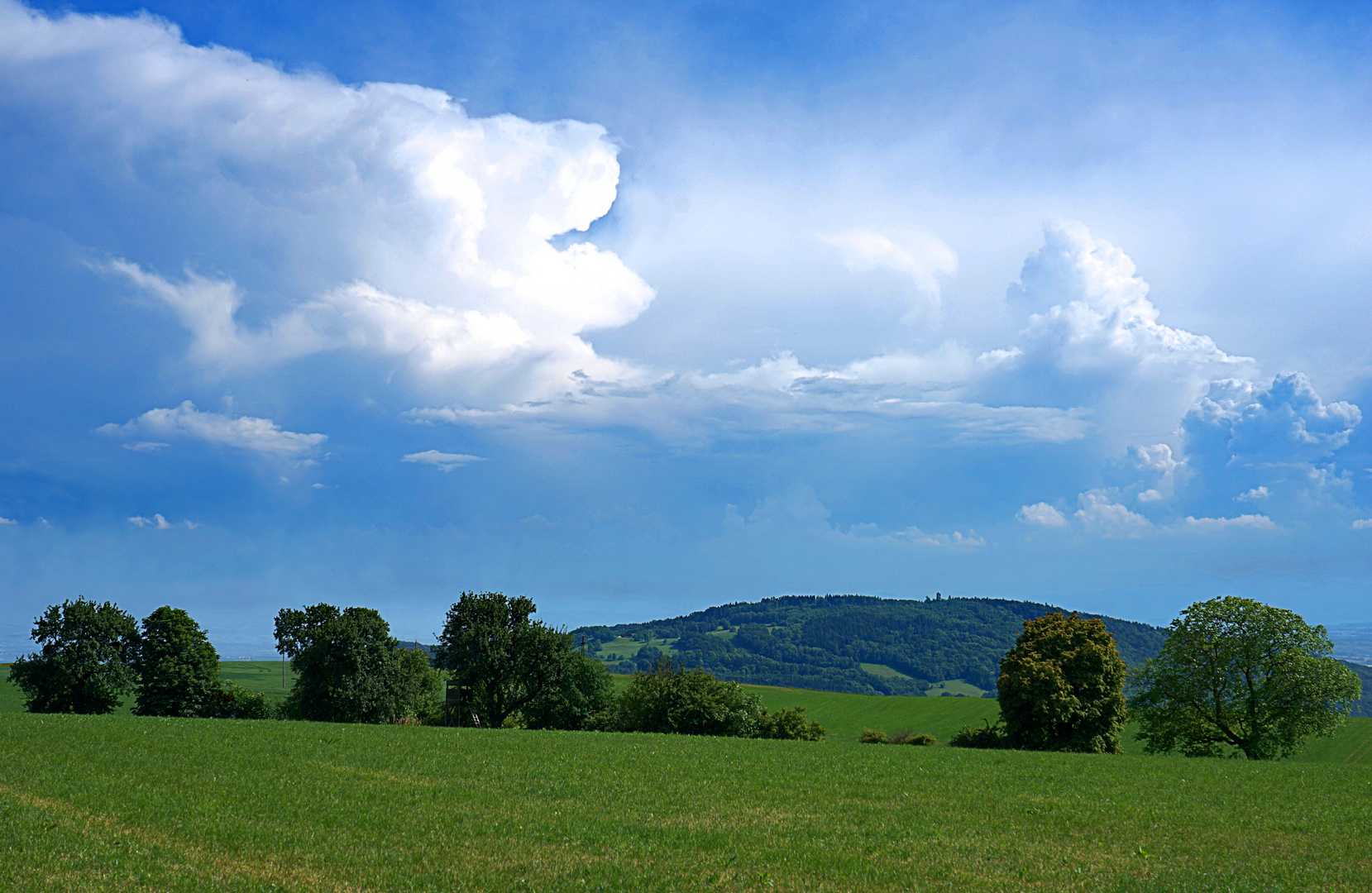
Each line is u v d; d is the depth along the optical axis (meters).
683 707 80.12
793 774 32.59
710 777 31.05
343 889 16.30
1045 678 61.66
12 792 22.97
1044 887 17.62
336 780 27.47
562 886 16.72
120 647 81.25
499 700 82.62
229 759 30.64
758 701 89.94
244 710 89.06
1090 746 61.78
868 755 41.28
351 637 80.88
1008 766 38.09
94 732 37.09
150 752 31.72
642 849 19.70
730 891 16.81
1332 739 78.00
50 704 77.44
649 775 31.02
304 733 40.59
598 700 86.12
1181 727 65.44
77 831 18.97
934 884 17.69
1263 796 29.92
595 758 35.34
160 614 82.69
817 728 95.12
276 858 18.00
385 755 33.56
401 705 86.00
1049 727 61.97
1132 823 24.44
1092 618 65.75
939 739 101.81
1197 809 26.72
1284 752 62.22
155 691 80.88
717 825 22.67
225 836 19.42
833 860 19.20
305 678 81.69
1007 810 25.98
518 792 26.55
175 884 15.96
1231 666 63.12
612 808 24.58
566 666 82.56
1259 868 19.44
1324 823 24.91
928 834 22.30
